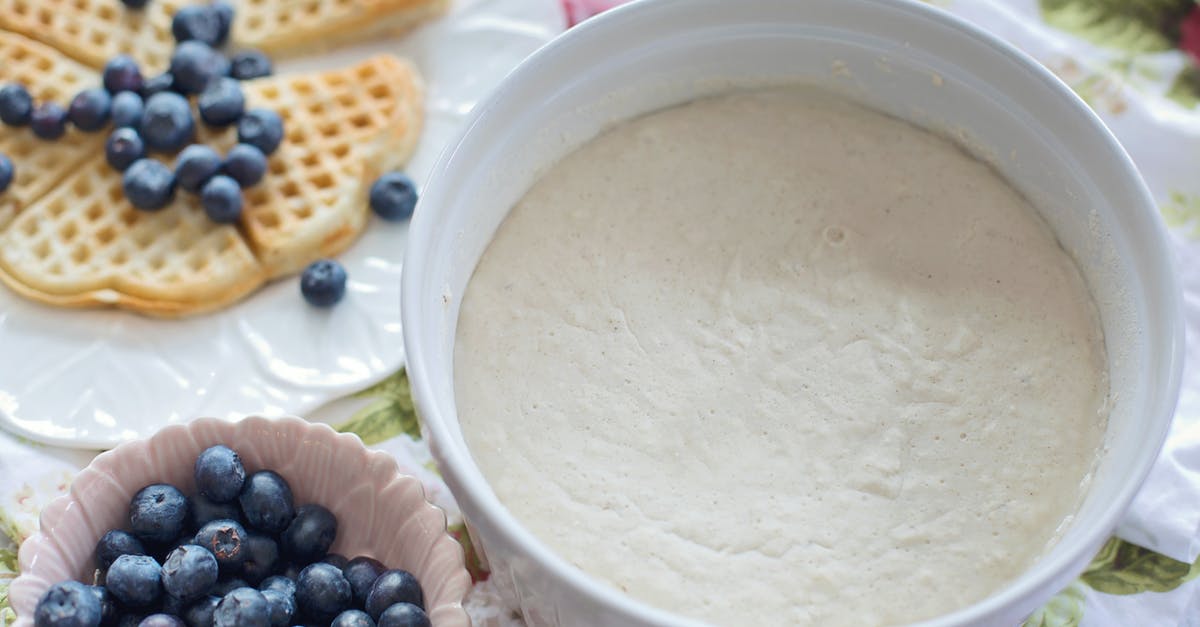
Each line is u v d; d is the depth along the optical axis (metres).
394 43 0.76
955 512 0.59
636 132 0.66
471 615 0.63
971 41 0.62
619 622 0.53
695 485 0.60
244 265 0.69
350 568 0.62
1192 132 0.72
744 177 0.65
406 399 0.67
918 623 0.54
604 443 0.60
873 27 0.64
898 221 0.64
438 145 0.74
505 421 0.61
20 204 0.72
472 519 0.56
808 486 0.59
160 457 0.62
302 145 0.73
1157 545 0.64
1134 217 0.60
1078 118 0.61
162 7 0.77
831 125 0.66
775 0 0.64
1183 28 0.75
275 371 0.68
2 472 0.65
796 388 0.61
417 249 0.58
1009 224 0.64
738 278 0.63
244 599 0.59
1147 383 0.58
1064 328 0.62
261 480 0.62
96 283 0.69
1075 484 0.59
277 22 0.76
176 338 0.69
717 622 0.57
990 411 0.61
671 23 0.64
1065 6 0.76
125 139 0.72
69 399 0.67
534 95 0.63
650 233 0.64
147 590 0.60
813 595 0.58
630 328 0.62
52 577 0.61
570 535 0.59
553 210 0.64
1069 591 0.63
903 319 0.62
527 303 0.63
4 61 0.75
